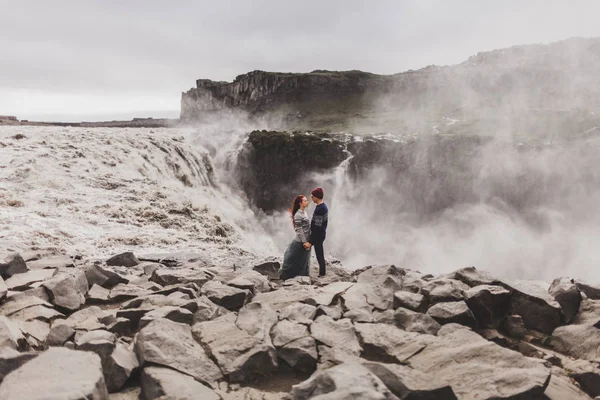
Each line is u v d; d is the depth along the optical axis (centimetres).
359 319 478
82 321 480
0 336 368
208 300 513
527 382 327
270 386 363
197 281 637
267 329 429
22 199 1338
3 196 1319
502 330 500
